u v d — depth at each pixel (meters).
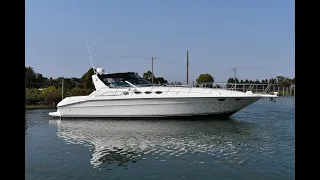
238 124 13.65
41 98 29.06
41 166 6.64
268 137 10.16
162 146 8.75
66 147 8.72
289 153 7.70
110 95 15.55
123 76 16.20
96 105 15.57
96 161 7.05
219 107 14.67
